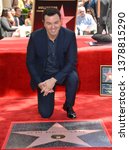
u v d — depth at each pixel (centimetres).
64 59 340
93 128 320
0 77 426
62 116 357
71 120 344
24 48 436
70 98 345
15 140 295
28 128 323
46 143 286
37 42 334
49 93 346
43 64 339
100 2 506
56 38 335
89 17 626
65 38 334
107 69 424
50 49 337
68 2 479
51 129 319
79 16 624
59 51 335
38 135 305
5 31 690
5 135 308
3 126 332
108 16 507
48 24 319
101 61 425
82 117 353
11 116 361
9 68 424
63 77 328
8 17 739
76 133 308
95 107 387
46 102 348
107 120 343
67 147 278
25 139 296
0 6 1062
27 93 430
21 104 404
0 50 427
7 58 422
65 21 483
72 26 485
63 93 429
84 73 428
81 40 495
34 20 477
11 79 427
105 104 397
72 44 336
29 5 1084
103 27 514
